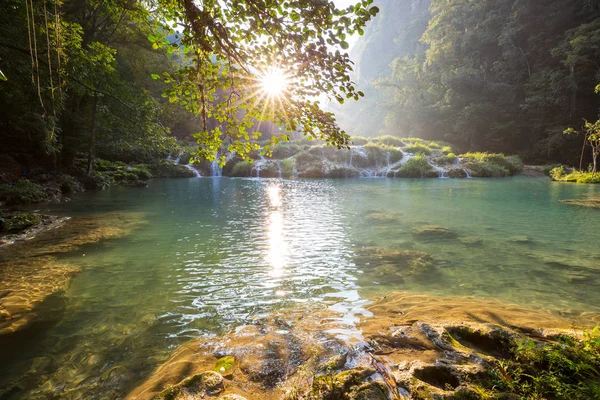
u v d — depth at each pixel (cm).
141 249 712
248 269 587
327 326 366
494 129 5028
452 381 257
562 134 4234
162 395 238
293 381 264
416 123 6094
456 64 5984
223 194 1795
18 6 1048
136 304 439
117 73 1723
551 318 375
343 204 1410
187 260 638
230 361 294
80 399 255
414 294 468
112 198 1606
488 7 5844
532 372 257
